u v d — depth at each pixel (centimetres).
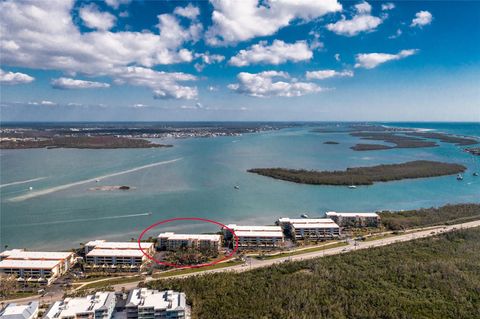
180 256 13950
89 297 9944
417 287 11206
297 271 12625
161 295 9981
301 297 10450
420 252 14150
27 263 12406
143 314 9325
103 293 10075
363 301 10362
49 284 11925
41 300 10919
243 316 9644
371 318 9569
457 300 10431
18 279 11925
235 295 10738
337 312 9812
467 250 14250
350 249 15000
